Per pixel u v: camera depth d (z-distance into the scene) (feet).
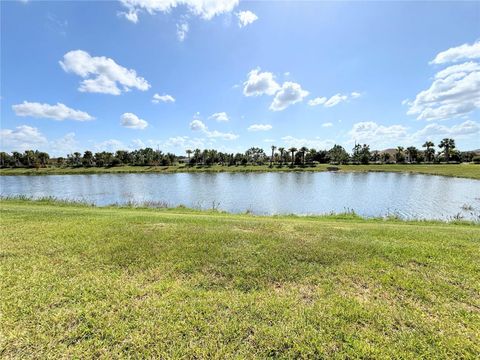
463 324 9.16
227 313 9.58
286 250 15.49
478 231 22.71
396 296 10.81
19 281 11.56
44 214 25.75
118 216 25.84
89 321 9.05
